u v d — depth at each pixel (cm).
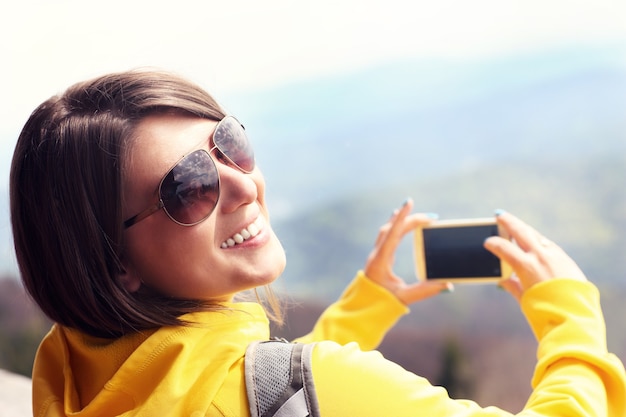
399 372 85
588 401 87
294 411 79
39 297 95
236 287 93
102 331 93
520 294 124
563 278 105
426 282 136
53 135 90
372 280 140
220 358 84
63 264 90
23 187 93
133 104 90
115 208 88
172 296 93
